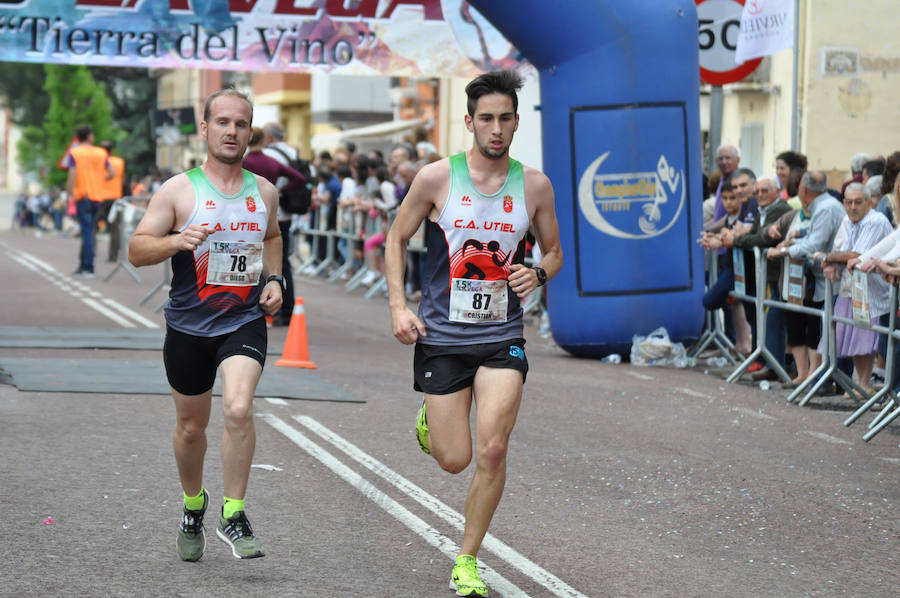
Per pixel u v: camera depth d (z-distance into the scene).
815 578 13.36
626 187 29.92
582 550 14.14
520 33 29.84
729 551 14.32
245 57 38.78
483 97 12.58
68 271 57.56
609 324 30.23
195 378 13.05
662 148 29.97
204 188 12.93
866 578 13.42
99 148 53.44
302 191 36.00
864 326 22.67
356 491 16.53
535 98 52.94
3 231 129.12
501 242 12.73
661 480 17.83
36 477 16.52
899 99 40.75
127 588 12.15
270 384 24.83
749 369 29.25
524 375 12.73
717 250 31.67
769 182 27.08
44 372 24.97
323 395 23.89
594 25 29.58
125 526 14.43
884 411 21.72
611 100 29.75
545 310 37.38
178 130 121.88
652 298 30.14
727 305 31.88
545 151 30.66
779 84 42.00
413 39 39.50
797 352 26.55
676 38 30.03
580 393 25.52
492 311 12.71
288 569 13.03
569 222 30.23
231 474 12.72
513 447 19.89
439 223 12.75
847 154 40.75
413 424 21.34
